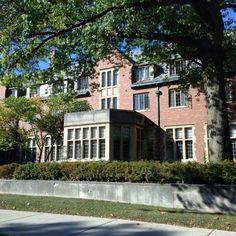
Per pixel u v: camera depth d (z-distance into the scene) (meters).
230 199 12.08
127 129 27.88
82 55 16.56
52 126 30.91
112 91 31.95
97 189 15.34
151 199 13.81
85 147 28.28
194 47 16.14
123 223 9.61
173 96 29.22
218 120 14.44
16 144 32.12
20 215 11.16
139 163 15.04
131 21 15.34
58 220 10.18
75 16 14.05
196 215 10.60
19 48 14.45
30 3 13.40
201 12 14.87
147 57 19.98
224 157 14.05
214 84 14.84
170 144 28.61
